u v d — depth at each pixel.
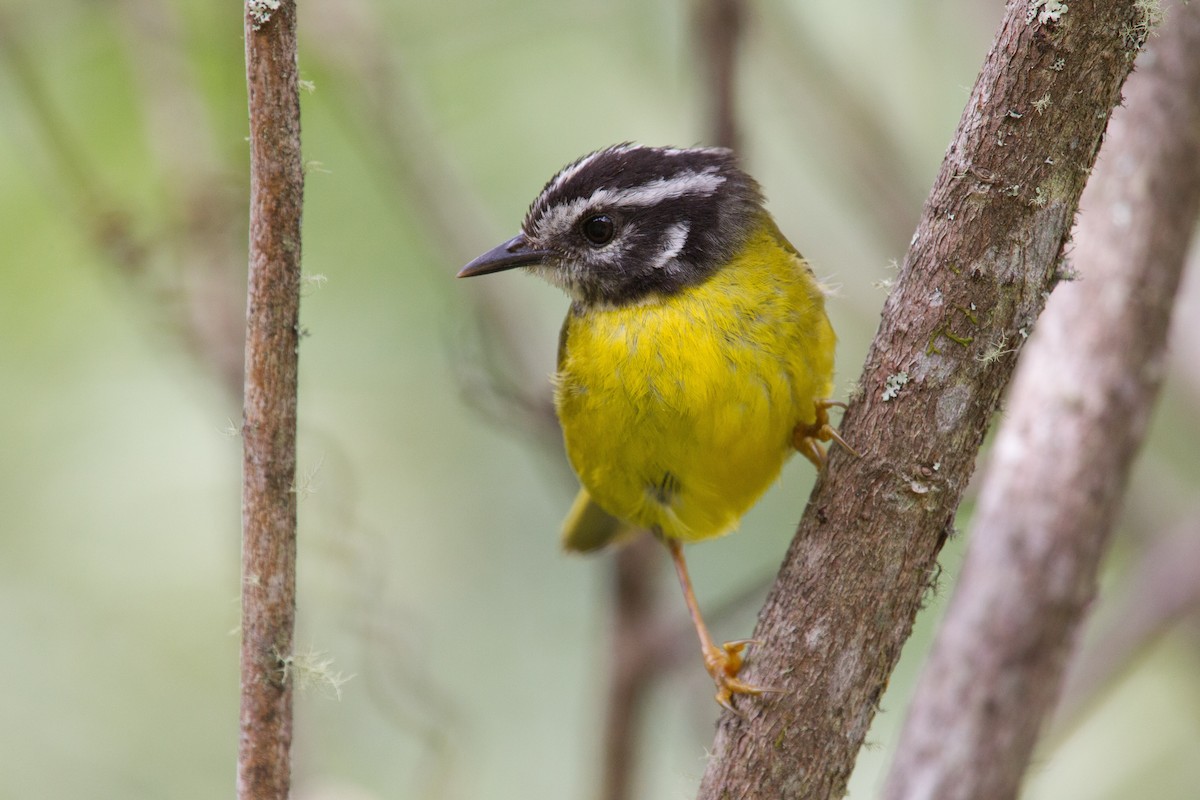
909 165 12.81
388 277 13.38
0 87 12.15
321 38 11.97
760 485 8.91
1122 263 9.16
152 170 12.46
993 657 9.11
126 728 12.83
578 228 9.23
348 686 12.40
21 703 12.74
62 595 13.14
